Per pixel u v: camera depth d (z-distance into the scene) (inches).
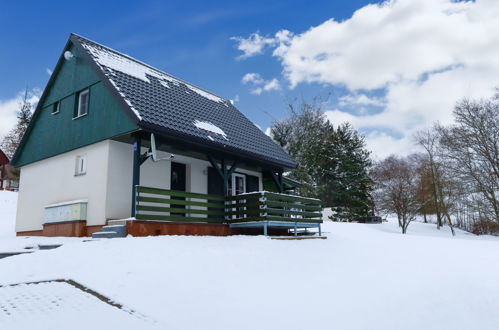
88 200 442.3
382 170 1491.1
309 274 298.4
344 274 307.6
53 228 471.2
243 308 199.5
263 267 302.8
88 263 258.8
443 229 1294.3
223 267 285.3
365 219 1435.8
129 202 442.0
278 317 188.9
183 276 249.4
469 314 211.9
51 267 251.3
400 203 1237.1
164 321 172.7
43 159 529.3
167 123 423.8
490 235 1211.2
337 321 187.8
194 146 457.4
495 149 1079.0
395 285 268.8
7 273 238.8
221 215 490.0
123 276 235.1
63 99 516.4
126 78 484.1
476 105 1105.4
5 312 173.6
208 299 210.2
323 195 1497.3
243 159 535.8
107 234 370.3
